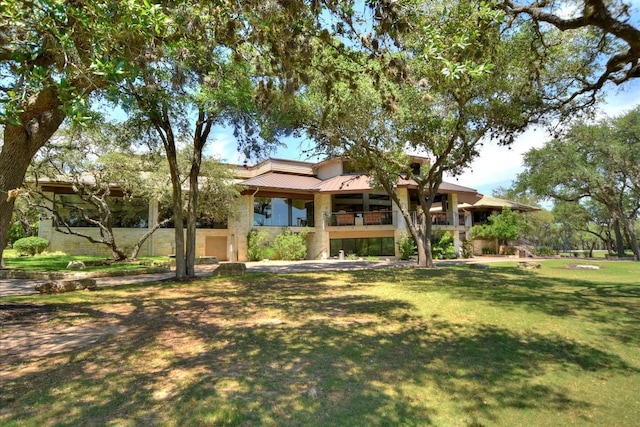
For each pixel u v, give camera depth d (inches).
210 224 1032.8
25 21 156.1
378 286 448.1
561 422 125.3
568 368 174.2
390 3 193.5
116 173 736.3
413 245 1035.3
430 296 370.6
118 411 122.9
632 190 1106.7
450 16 261.7
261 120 476.7
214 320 263.1
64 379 151.4
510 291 405.4
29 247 812.6
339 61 303.1
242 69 387.9
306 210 1138.0
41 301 333.1
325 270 674.8
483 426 121.0
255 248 999.6
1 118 162.2
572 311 298.4
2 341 209.6
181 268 518.0
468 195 1245.7
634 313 291.1
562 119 496.1
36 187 670.5
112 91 185.0
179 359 177.6
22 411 122.6
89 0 156.4
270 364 170.6
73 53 183.5
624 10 247.1
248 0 193.8
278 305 321.1
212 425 114.6
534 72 428.1
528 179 1165.1
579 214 1577.3
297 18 201.8
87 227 891.4
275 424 116.0
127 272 574.9
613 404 139.1
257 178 1104.2
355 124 555.5
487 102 496.7
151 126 519.8
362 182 1079.6
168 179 802.2
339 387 145.7
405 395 140.8
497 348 201.9
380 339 215.3
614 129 996.6
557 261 963.3
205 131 538.6
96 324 250.8
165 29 194.2
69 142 633.6
